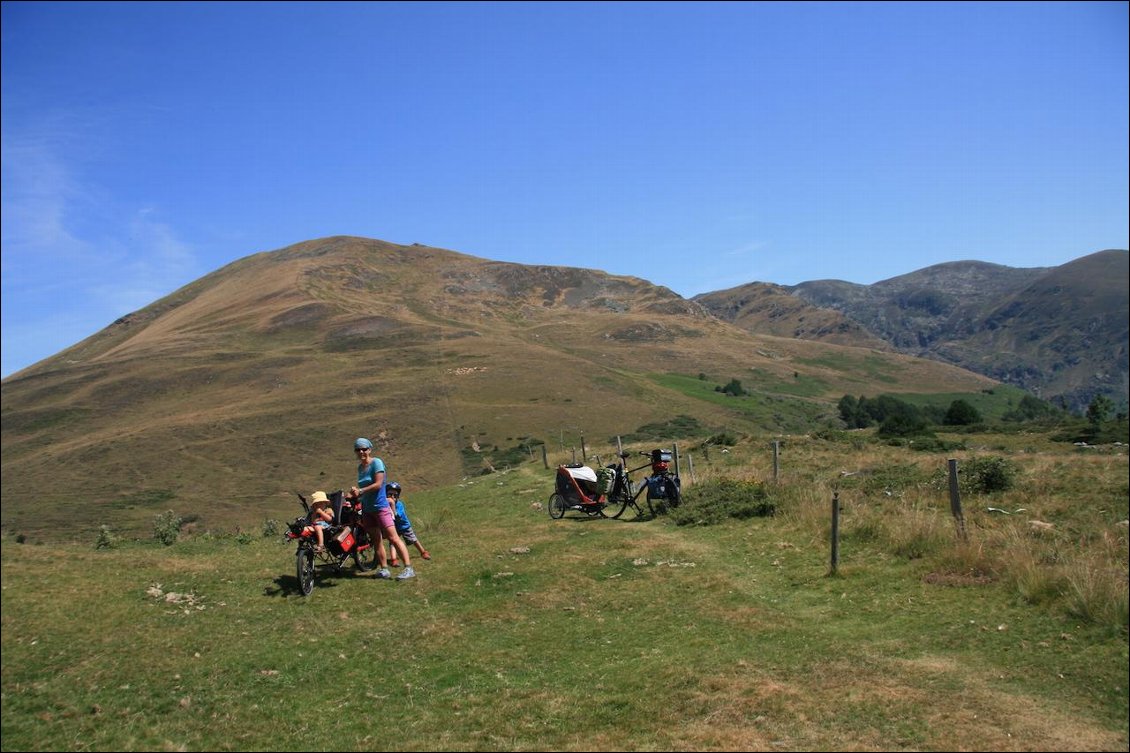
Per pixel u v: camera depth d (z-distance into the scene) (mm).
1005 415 109875
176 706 5820
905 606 7656
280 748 5145
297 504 58562
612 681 6176
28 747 5113
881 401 90875
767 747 4824
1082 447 26562
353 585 9383
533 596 8844
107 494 63781
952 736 4852
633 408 86625
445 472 62719
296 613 8195
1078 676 5613
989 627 6789
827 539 10586
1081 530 10367
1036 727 4922
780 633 7148
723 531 12148
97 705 5770
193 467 70250
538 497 18562
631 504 14633
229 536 14781
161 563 10320
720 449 24844
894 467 17359
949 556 8719
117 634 7320
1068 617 6719
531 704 5766
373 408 85875
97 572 9469
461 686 6234
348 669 6656
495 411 83562
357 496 10211
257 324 140500
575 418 80500
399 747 5109
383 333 132625
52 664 6520
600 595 8828
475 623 7914
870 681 5801
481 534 13180
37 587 8586
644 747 4926
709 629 7406
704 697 5656
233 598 8711
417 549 11164
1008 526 9984
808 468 19266
